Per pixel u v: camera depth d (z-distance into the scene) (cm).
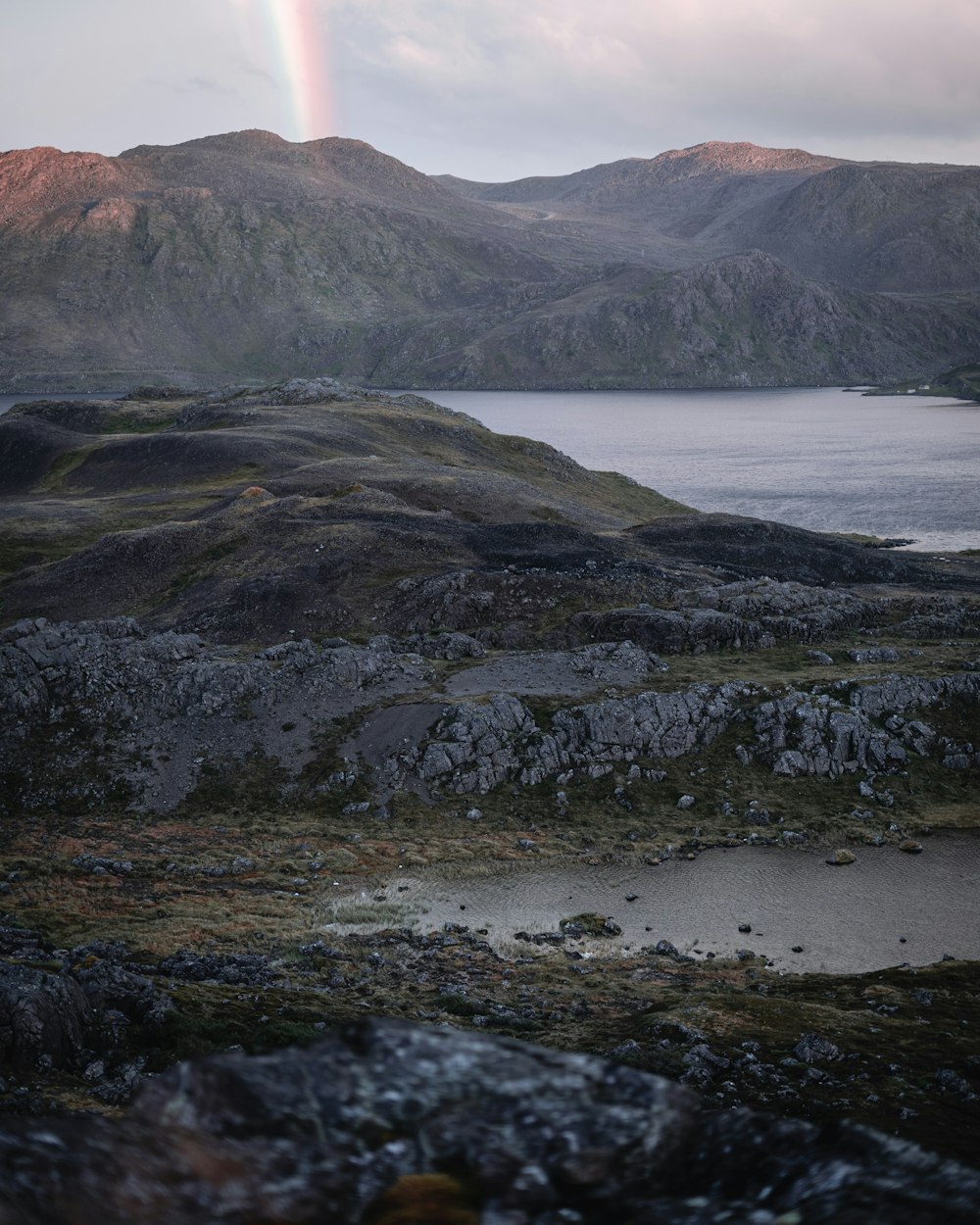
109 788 8362
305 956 5356
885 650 10738
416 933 5997
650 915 6400
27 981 3522
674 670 10181
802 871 7081
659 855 7350
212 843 7525
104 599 13938
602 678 9850
